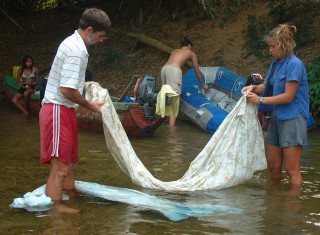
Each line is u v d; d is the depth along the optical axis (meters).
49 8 19.23
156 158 8.48
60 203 6.32
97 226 5.78
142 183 7.01
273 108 7.12
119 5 17.47
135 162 7.08
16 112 12.55
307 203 6.49
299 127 6.86
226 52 14.21
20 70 12.54
